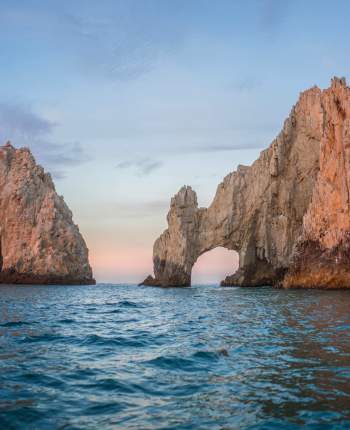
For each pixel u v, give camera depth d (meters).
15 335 18.17
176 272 86.25
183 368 12.04
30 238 99.25
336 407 8.41
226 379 10.70
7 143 114.12
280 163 77.44
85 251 109.00
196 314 29.62
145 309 35.16
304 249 59.44
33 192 103.94
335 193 56.53
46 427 7.56
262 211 81.12
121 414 8.26
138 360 13.21
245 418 7.96
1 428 7.48
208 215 89.25
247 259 83.38
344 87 58.72
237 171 88.06
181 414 8.24
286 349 14.24
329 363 11.96
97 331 20.28
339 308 28.98
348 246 53.25
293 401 8.80
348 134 55.03
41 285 93.50
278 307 31.89
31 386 10.08
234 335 18.17
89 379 10.81
